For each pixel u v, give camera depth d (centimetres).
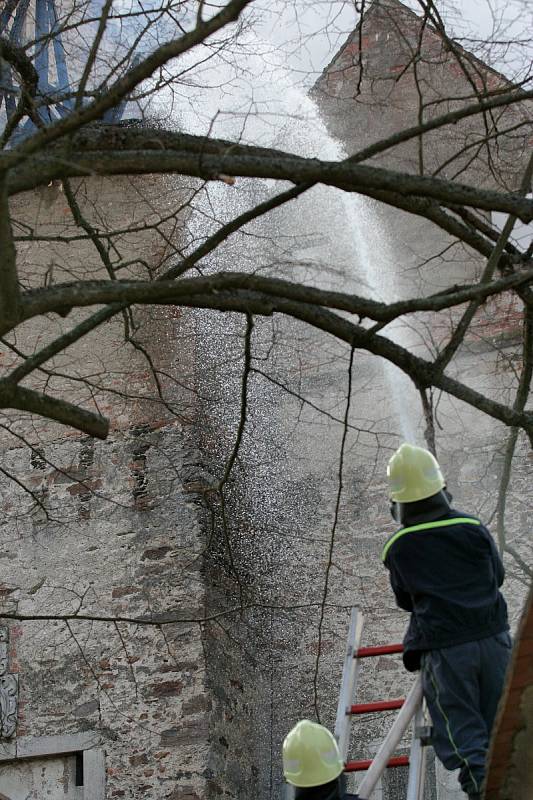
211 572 1393
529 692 488
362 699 1362
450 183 626
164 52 575
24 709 1360
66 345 647
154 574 1392
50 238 830
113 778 1313
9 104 1116
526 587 1330
